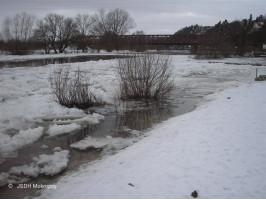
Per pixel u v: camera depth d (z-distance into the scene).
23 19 56.56
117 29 80.81
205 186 4.79
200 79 20.83
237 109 9.65
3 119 9.93
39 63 35.69
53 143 8.30
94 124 10.08
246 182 4.85
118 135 8.94
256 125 7.70
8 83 16.64
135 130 9.28
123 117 10.98
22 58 45.62
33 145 8.12
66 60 41.41
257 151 6.01
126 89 13.72
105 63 31.56
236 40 54.34
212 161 5.67
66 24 66.38
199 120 8.73
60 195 5.09
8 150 7.67
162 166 5.66
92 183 5.35
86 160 7.12
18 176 6.34
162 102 13.41
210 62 34.97
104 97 13.62
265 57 44.81
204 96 14.26
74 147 7.96
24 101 12.31
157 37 72.69
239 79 20.59
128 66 13.74
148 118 10.81
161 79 13.88
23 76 20.45
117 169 5.93
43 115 10.62
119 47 70.75
